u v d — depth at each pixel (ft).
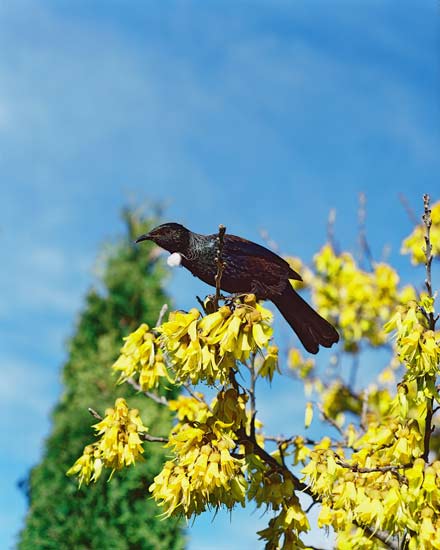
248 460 12.42
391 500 11.31
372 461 12.82
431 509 11.37
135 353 13.51
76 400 26.45
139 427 12.49
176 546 24.68
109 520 24.79
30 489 25.98
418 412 12.34
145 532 24.61
